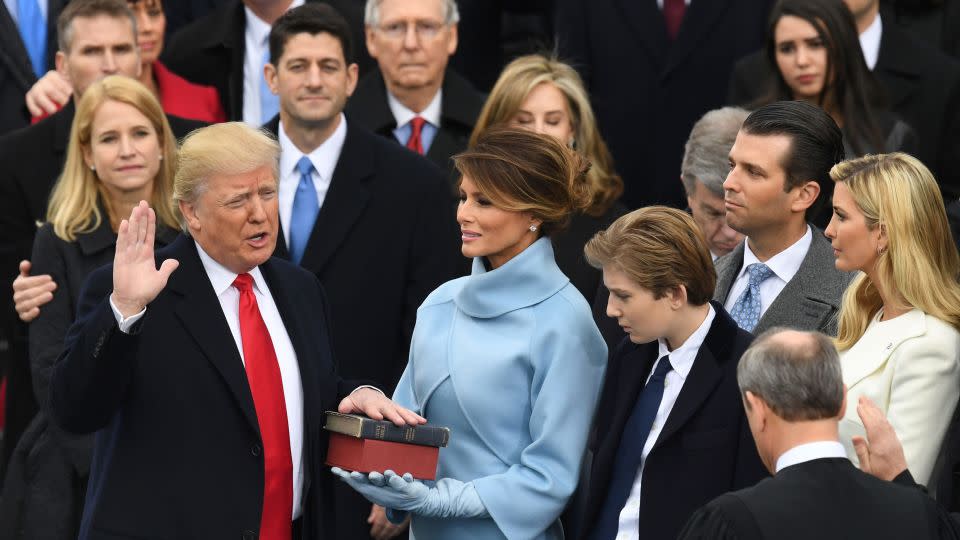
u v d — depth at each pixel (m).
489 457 16.89
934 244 16.59
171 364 16.42
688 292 16.14
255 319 17.06
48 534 20.55
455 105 26.05
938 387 16.23
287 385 17.09
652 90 28.56
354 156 22.70
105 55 24.86
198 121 25.28
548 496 16.45
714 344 16.28
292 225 22.66
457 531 16.83
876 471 14.61
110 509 16.14
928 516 13.16
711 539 13.03
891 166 16.70
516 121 23.36
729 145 19.80
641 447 16.50
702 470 15.94
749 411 13.74
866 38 27.09
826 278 18.00
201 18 29.45
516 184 16.67
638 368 16.81
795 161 17.70
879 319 17.02
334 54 22.59
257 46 28.39
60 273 21.55
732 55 28.41
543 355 16.80
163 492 16.17
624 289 16.09
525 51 31.83
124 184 21.77
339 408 17.05
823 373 13.34
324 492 17.44
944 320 16.42
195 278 16.80
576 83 23.66
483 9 30.94
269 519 16.70
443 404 17.08
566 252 22.41
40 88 27.14
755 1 28.47
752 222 18.05
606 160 23.67
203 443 16.36
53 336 21.25
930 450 16.16
